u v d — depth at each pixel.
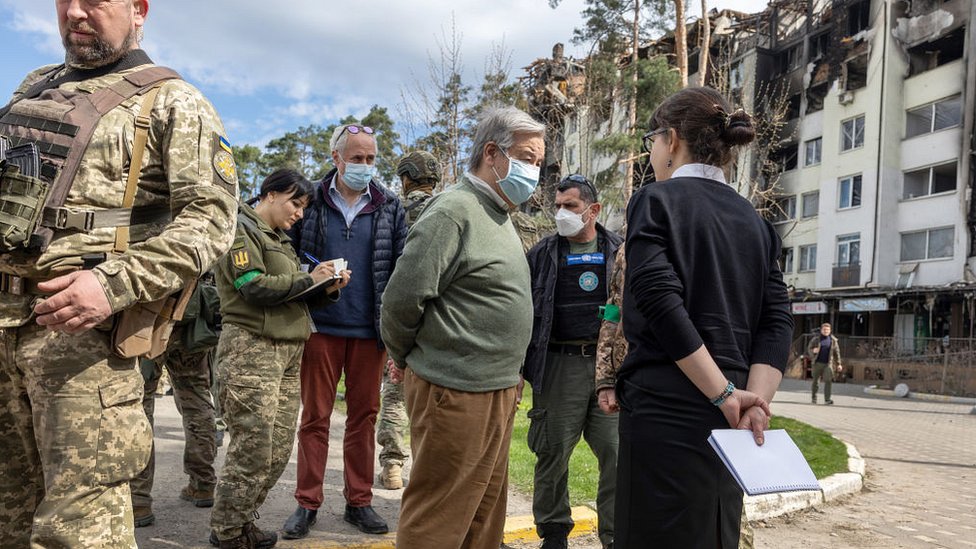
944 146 25.69
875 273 27.05
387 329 2.64
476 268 2.60
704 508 1.90
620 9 23.53
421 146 18.64
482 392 2.57
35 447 2.22
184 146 2.17
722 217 2.07
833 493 5.76
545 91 32.06
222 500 3.25
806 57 31.05
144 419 2.19
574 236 3.84
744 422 1.87
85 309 1.80
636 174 23.19
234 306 3.27
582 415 3.65
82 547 1.98
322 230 3.91
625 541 2.02
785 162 32.12
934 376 22.00
